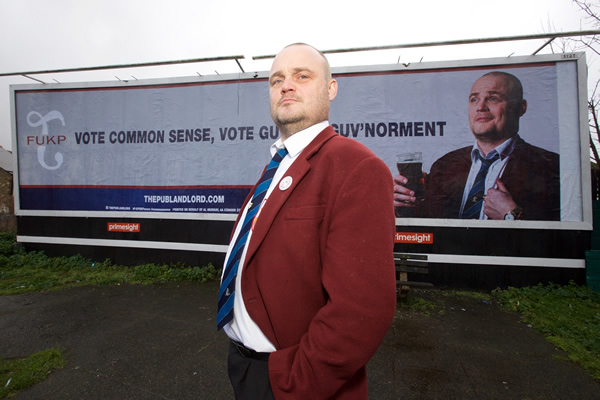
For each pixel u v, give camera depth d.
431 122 4.98
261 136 5.53
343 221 0.90
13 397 2.39
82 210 6.12
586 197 4.56
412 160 5.02
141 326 3.59
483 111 4.84
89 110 6.09
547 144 4.68
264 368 1.04
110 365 2.82
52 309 4.07
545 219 4.67
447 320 3.76
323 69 1.19
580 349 3.04
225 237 5.62
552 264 4.63
